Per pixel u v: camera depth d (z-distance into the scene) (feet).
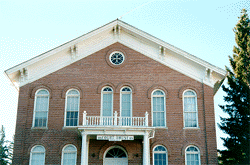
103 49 98.22
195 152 89.51
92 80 95.66
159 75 95.55
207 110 92.22
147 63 96.58
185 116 92.58
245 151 110.52
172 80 95.09
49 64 97.09
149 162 88.53
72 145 90.68
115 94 94.48
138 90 94.53
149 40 96.89
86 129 85.05
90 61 97.19
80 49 97.86
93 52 97.96
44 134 91.35
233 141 113.70
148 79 95.30
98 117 88.63
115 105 93.61
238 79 117.80
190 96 94.02
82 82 95.61
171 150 89.56
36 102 94.58
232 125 114.83
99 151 90.22
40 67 96.84
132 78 95.50
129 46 98.12
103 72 96.27
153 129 85.30
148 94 94.07
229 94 118.93
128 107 93.81
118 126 84.79
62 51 97.25
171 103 93.25
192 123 91.91
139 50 97.60
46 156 89.71
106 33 99.19
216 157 88.33
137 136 88.22
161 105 93.71
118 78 95.66
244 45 119.75
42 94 95.09
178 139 90.33
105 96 94.94
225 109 118.32
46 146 90.43
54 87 95.30
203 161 88.48
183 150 89.40
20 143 90.43
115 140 85.10
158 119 92.58
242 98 116.88
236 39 121.29
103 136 85.25
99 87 94.99
